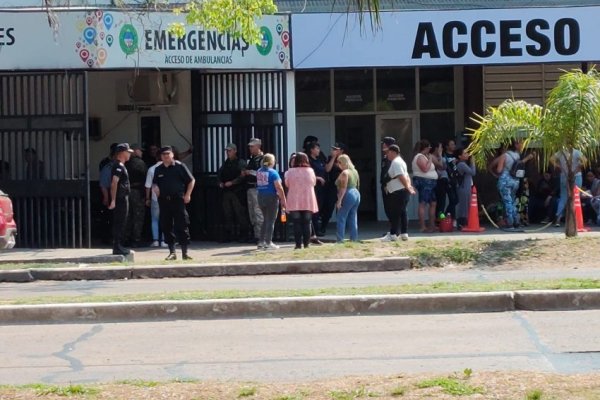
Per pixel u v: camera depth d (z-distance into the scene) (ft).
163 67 75.97
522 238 69.56
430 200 82.64
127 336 40.50
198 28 76.69
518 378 27.86
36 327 43.27
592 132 62.08
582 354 34.50
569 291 44.04
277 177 69.26
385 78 97.09
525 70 94.84
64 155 74.43
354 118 97.40
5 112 74.95
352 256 61.93
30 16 73.77
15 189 74.69
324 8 83.05
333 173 81.10
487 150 67.36
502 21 80.12
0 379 32.65
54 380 32.27
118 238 67.46
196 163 82.23
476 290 45.03
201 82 81.92
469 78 95.25
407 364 33.58
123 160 67.41
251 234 79.41
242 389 27.43
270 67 79.25
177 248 76.43
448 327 40.55
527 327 39.93
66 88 74.38
